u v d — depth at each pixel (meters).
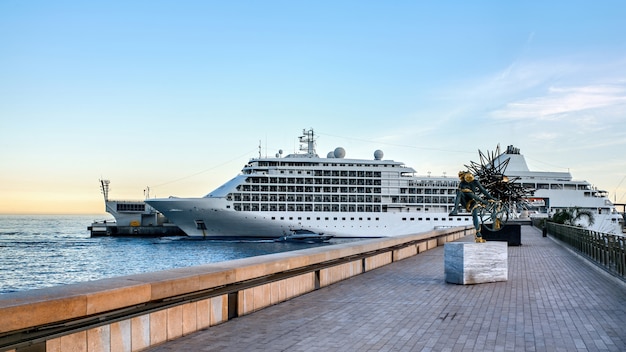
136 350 8.29
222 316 10.63
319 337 9.34
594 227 112.44
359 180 104.69
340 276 17.41
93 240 130.62
